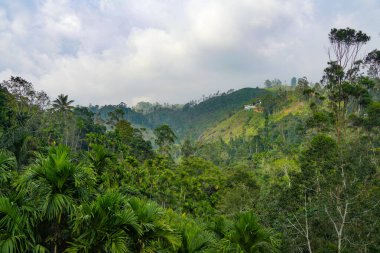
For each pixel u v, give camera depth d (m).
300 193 22.36
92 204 9.95
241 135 154.25
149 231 10.77
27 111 63.00
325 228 21.89
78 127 75.12
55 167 9.87
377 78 52.97
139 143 75.12
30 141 38.16
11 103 60.56
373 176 21.25
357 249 19.27
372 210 19.34
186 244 11.80
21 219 9.11
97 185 13.02
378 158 24.72
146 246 10.80
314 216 21.33
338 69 43.34
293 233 20.67
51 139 61.34
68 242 9.70
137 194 18.20
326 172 21.95
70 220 10.07
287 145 83.75
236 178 48.19
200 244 12.02
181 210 39.03
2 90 58.25
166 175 44.22
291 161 56.31
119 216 9.91
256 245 13.03
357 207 19.44
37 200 9.84
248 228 13.09
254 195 33.75
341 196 21.34
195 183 46.16
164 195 41.28
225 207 35.00
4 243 8.57
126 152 55.91
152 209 10.86
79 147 77.75
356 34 41.72
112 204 10.05
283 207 21.98
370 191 20.30
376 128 41.31
